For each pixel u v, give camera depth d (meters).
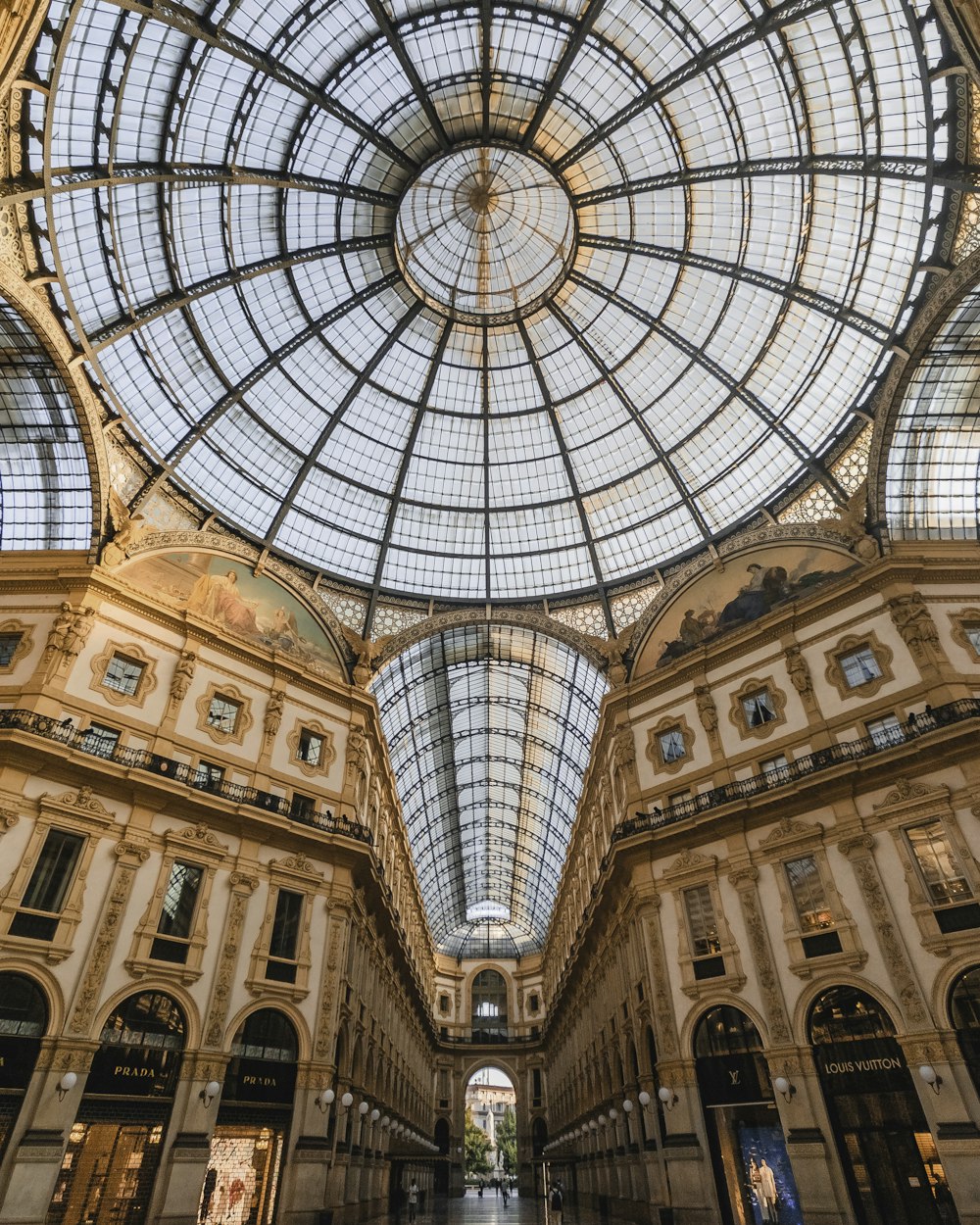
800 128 21.70
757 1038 19.14
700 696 25.27
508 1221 27.41
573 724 39.94
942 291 19.89
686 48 21.72
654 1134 21.77
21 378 21.55
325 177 25.06
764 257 25.17
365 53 22.20
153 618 23.17
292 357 27.89
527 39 22.83
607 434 31.39
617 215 27.09
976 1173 14.84
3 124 15.92
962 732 18.03
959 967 16.72
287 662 26.16
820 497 25.89
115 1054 17.23
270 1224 18.17
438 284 30.31
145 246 21.95
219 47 19.11
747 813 21.48
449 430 32.12
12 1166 14.85
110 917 18.19
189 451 26.19
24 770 18.20
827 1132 17.06
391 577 32.06
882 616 22.08
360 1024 26.11
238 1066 19.16
